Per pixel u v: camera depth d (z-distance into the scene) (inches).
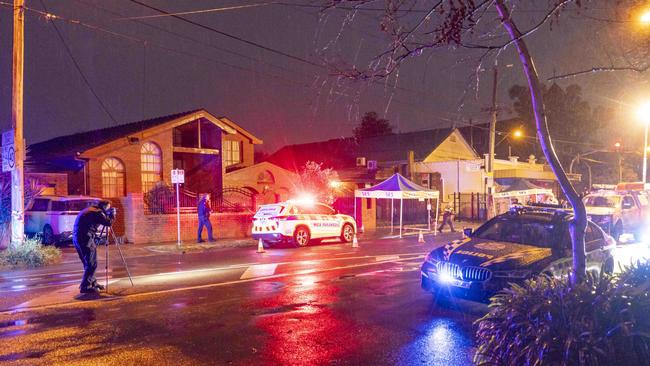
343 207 1160.2
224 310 338.6
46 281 461.7
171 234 849.5
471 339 275.1
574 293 187.2
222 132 1117.1
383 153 1660.9
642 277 211.0
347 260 591.5
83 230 398.0
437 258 351.3
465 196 1437.0
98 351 254.5
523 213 394.0
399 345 265.3
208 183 1117.7
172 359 243.4
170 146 1047.0
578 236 216.5
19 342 268.8
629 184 831.7
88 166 933.8
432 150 1581.0
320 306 350.3
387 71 210.8
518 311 191.6
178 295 387.5
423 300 368.2
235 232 919.7
